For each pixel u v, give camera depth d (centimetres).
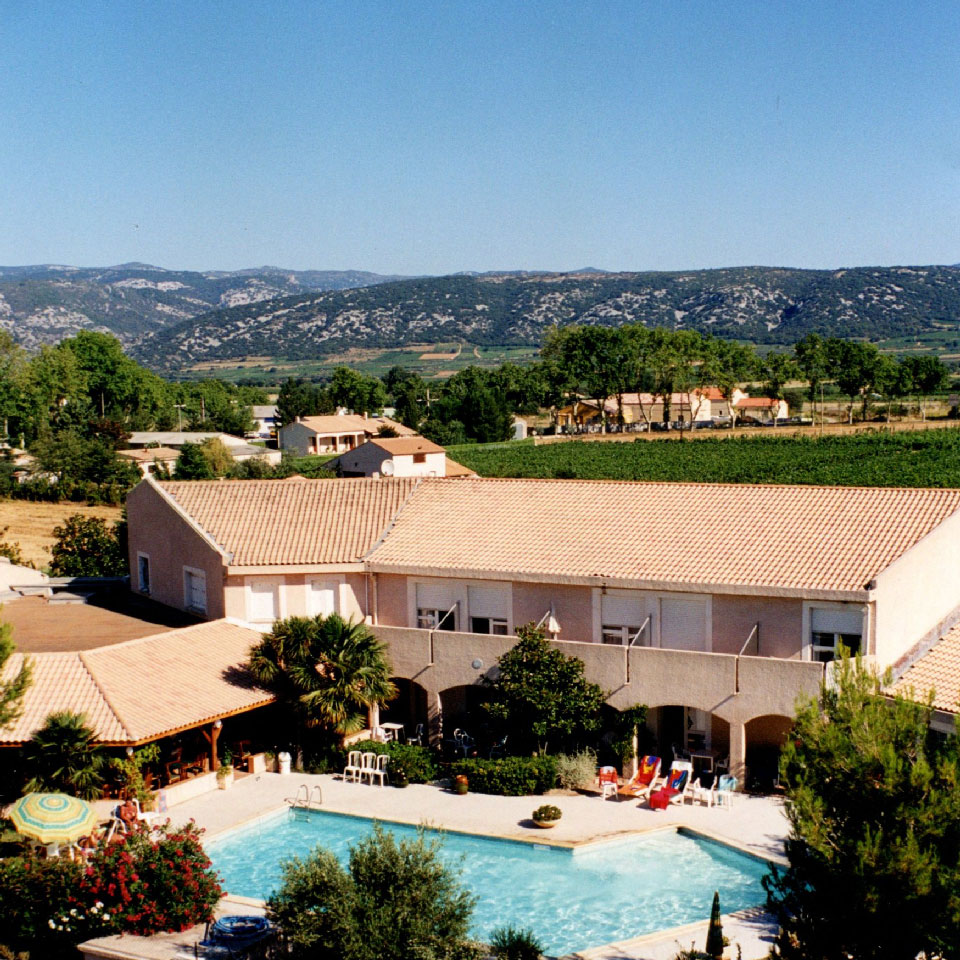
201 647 3619
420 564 3731
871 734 1738
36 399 13812
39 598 4444
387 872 2117
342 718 3425
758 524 3603
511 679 3394
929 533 3422
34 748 3012
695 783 3173
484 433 16900
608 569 3497
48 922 2395
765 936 2366
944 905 1625
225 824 3088
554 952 2359
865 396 18275
